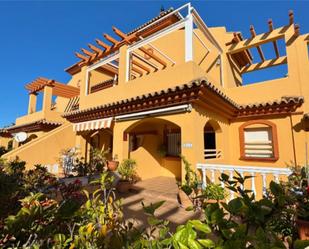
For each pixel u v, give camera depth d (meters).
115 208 4.07
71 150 18.89
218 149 13.67
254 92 15.81
